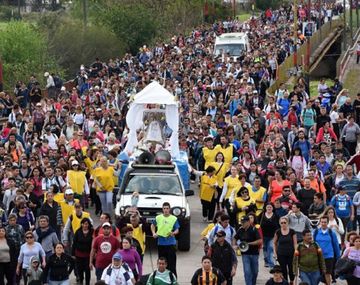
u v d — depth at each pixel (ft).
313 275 131.23
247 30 536.83
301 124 227.61
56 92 326.44
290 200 149.07
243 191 157.38
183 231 162.91
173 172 170.30
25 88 286.66
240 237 136.05
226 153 190.90
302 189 160.66
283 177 161.58
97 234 137.18
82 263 139.03
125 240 128.88
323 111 226.38
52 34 459.32
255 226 136.26
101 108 249.14
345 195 157.89
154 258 158.81
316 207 154.71
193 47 444.14
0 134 227.20
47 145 203.00
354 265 130.93
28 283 124.57
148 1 571.28
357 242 131.23
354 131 215.51
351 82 392.47
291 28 495.41
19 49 398.62
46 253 139.23
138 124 203.00
